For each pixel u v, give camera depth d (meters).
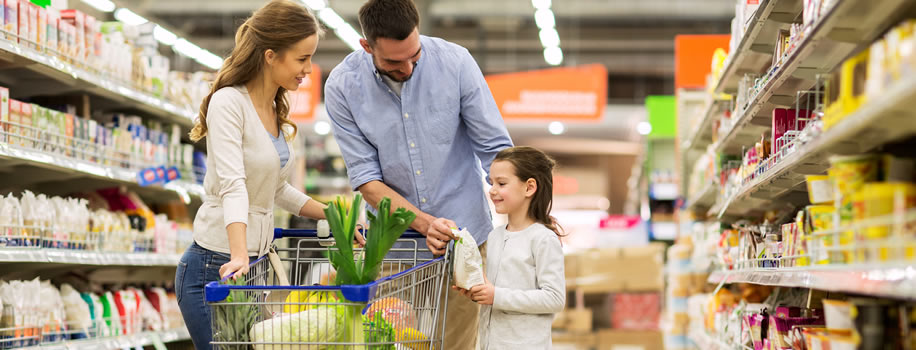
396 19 2.81
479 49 17.00
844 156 2.13
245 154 2.70
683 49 7.30
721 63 4.96
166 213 5.66
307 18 2.69
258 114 2.76
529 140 15.84
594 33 17.80
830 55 2.55
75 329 4.07
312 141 12.37
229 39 17.08
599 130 14.77
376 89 3.19
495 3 14.91
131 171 4.62
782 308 3.17
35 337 3.65
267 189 2.77
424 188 3.18
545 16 10.36
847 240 2.03
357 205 2.37
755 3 3.84
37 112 3.86
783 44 3.22
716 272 4.93
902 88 1.45
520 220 2.88
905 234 1.66
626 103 21.16
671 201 12.34
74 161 4.07
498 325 2.77
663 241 12.23
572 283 9.34
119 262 4.36
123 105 4.87
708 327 5.08
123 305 4.53
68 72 3.93
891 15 2.12
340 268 2.35
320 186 12.10
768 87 3.12
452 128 3.18
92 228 4.32
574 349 8.91
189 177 5.48
